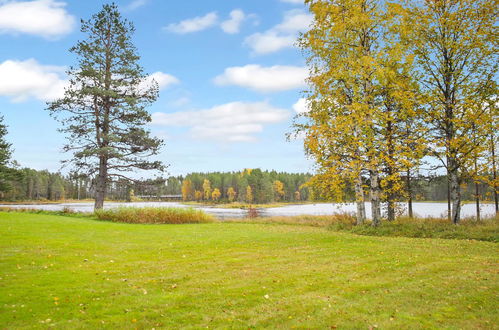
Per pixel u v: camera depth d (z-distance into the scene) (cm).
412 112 1641
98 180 2825
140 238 1575
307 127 1688
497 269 920
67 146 2767
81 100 2733
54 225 1842
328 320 593
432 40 1680
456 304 663
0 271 908
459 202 1675
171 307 664
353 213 2389
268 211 6169
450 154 1628
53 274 894
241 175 14338
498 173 1770
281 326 570
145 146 2914
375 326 563
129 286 802
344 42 1631
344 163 1616
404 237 1554
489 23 1564
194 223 2512
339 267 979
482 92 1585
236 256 1161
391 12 1519
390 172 1828
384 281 828
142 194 3020
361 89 1652
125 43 2930
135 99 2834
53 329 557
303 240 1499
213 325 578
